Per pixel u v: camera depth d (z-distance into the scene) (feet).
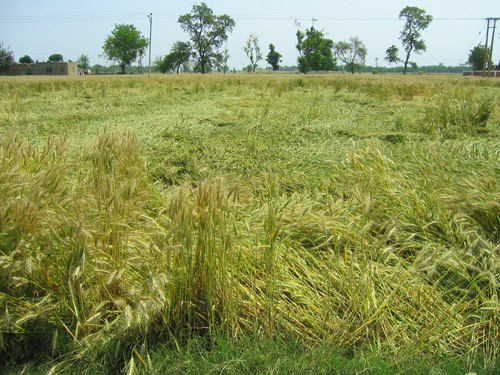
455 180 13.98
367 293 8.91
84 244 8.23
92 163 13.85
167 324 8.27
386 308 9.13
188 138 21.99
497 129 23.08
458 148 15.30
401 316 8.96
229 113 29.19
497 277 9.38
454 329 8.72
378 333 8.58
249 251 9.95
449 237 11.03
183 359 7.73
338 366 7.52
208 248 8.47
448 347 8.49
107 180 10.46
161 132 22.97
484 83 72.38
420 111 29.35
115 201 9.12
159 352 7.89
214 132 23.21
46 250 8.70
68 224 8.59
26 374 7.50
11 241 8.48
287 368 7.49
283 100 36.45
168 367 7.57
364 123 25.98
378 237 11.10
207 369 7.52
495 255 9.43
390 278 9.68
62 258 8.56
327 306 8.84
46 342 8.03
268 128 23.79
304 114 28.30
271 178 13.28
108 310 8.58
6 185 9.50
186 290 8.55
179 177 16.78
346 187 13.82
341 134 23.00
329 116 28.25
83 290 8.60
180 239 8.41
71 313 8.32
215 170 17.43
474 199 11.80
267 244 9.31
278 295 9.34
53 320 8.35
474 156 17.15
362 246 9.57
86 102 35.70
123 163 13.82
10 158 11.89
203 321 8.82
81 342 7.84
